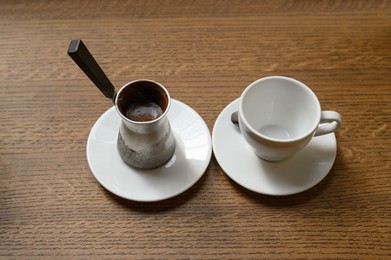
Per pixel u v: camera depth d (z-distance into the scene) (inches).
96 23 26.2
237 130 22.6
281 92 21.1
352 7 26.8
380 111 23.4
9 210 20.7
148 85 19.6
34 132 22.7
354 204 21.0
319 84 24.2
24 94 23.8
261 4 26.9
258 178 21.2
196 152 22.0
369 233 20.3
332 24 26.2
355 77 24.4
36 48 25.3
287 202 21.0
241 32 25.9
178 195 21.2
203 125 22.7
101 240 20.1
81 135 22.7
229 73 24.5
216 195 21.3
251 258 19.8
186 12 26.6
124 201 21.0
